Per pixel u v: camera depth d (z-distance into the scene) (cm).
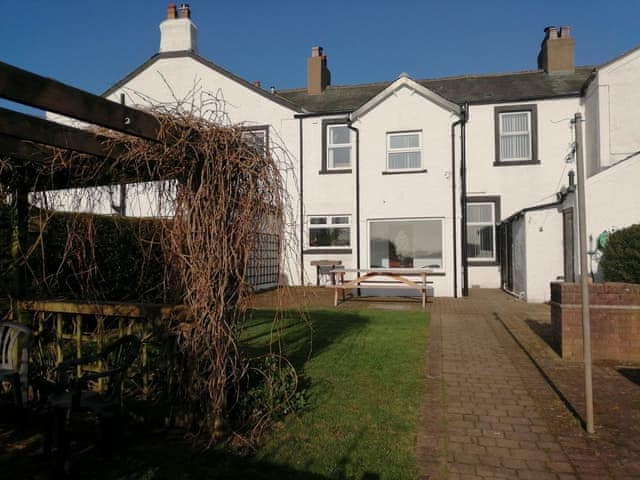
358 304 1263
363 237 1517
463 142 1512
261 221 431
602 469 357
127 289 755
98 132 407
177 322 428
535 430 426
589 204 1120
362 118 1535
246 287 425
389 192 1504
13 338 446
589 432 418
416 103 1496
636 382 558
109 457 370
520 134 1631
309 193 1733
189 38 1828
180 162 398
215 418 404
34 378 484
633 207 1096
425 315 1052
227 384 427
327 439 402
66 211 564
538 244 1266
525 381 566
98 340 490
